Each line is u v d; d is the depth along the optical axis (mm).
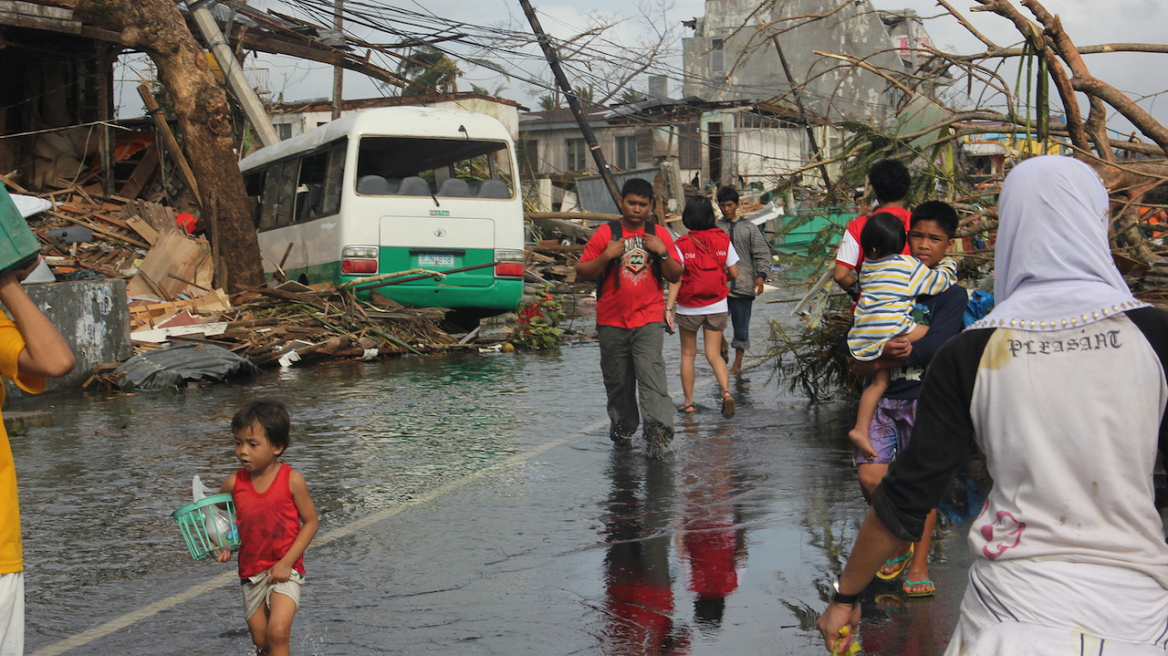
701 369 11820
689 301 8695
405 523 5477
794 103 12414
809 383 9688
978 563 2174
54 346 2670
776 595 4238
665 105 38000
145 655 3736
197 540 3785
